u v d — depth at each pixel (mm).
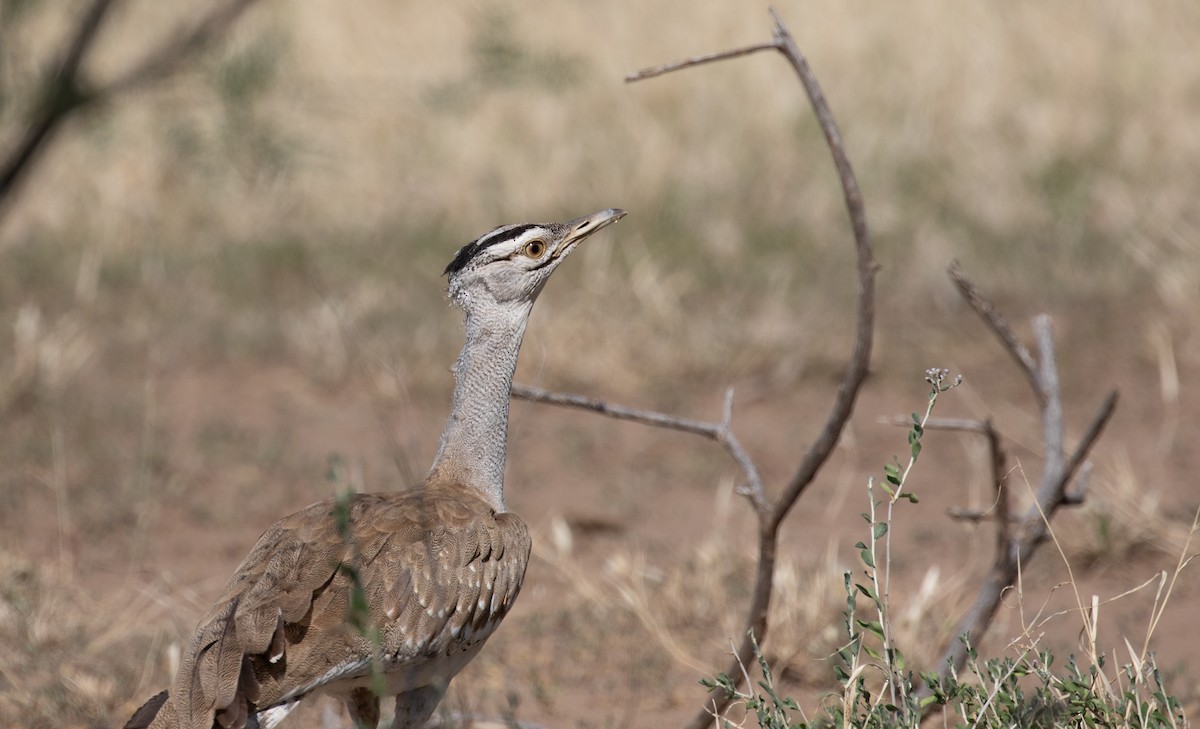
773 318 18516
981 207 22328
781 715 7281
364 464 15164
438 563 7625
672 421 8773
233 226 22266
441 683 7930
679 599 11758
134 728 6898
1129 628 11078
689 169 23750
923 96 26219
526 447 15906
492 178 23531
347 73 23469
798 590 11469
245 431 15906
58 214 22391
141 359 18016
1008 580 9594
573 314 18312
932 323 19000
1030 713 7316
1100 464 14492
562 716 10023
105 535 13328
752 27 28250
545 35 27031
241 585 7230
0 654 10727
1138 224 21500
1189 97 26406
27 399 16375
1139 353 17641
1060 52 27906
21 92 14953
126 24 22375
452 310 19219
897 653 7246
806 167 24000
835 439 8180
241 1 16031
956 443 15750
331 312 18438
